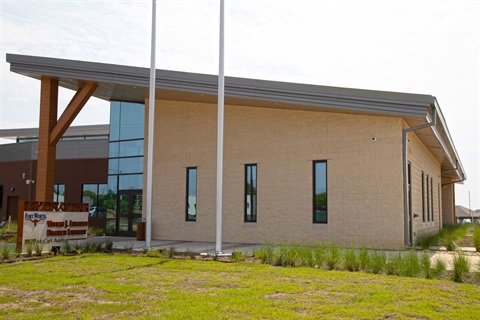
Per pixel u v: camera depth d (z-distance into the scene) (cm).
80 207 1733
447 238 1708
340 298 790
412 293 829
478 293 838
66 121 1995
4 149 3512
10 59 1962
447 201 3997
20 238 1469
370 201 1658
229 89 1769
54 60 1966
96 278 1001
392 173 1627
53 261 1298
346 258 1152
